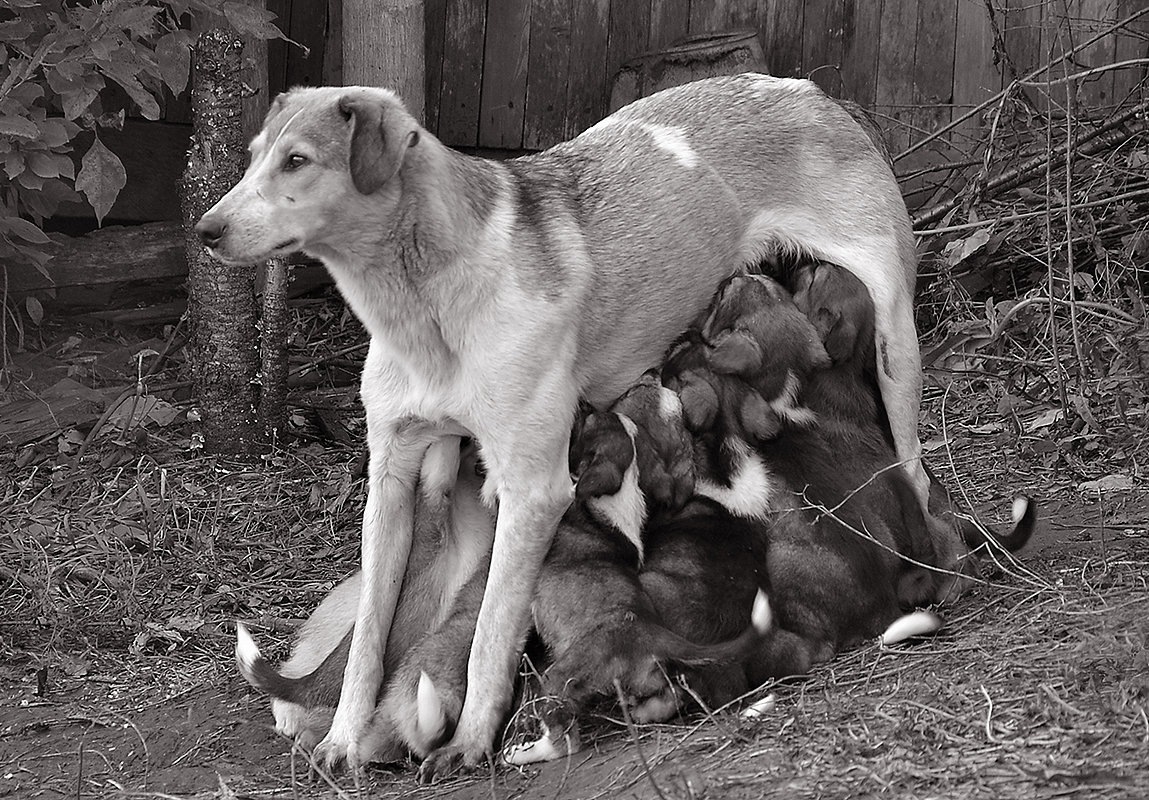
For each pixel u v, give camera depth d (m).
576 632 4.12
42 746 4.66
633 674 3.99
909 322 5.03
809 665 4.18
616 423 4.51
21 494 6.58
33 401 7.38
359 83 7.89
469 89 9.31
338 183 4.11
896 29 9.32
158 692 5.07
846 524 4.39
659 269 4.71
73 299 8.19
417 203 4.18
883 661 4.13
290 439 7.23
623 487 4.45
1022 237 7.84
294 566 6.05
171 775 4.38
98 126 8.27
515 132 9.41
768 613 3.98
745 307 4.76
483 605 4.27
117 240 8.20
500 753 4.11
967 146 9.18
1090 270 7.93
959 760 3.25
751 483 4.56
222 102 6.89
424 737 4.22
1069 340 7.03
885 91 9.40
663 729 3.94
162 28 7.36
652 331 4.75
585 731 4.07
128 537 6.19
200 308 6.99
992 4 8.73
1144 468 5.98
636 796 3.47
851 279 4.90
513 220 4.40
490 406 4.27
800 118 5.02
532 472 4.30
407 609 4.55
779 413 4.71
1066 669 3.61
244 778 4.30
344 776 4.25
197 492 6.62
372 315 4.33
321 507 6.53
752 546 4.42
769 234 4.99
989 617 4.39
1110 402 6.62
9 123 6.70
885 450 4.92
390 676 4.47
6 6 6.83
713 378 4.69
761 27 9.36
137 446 6.96
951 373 7.33
